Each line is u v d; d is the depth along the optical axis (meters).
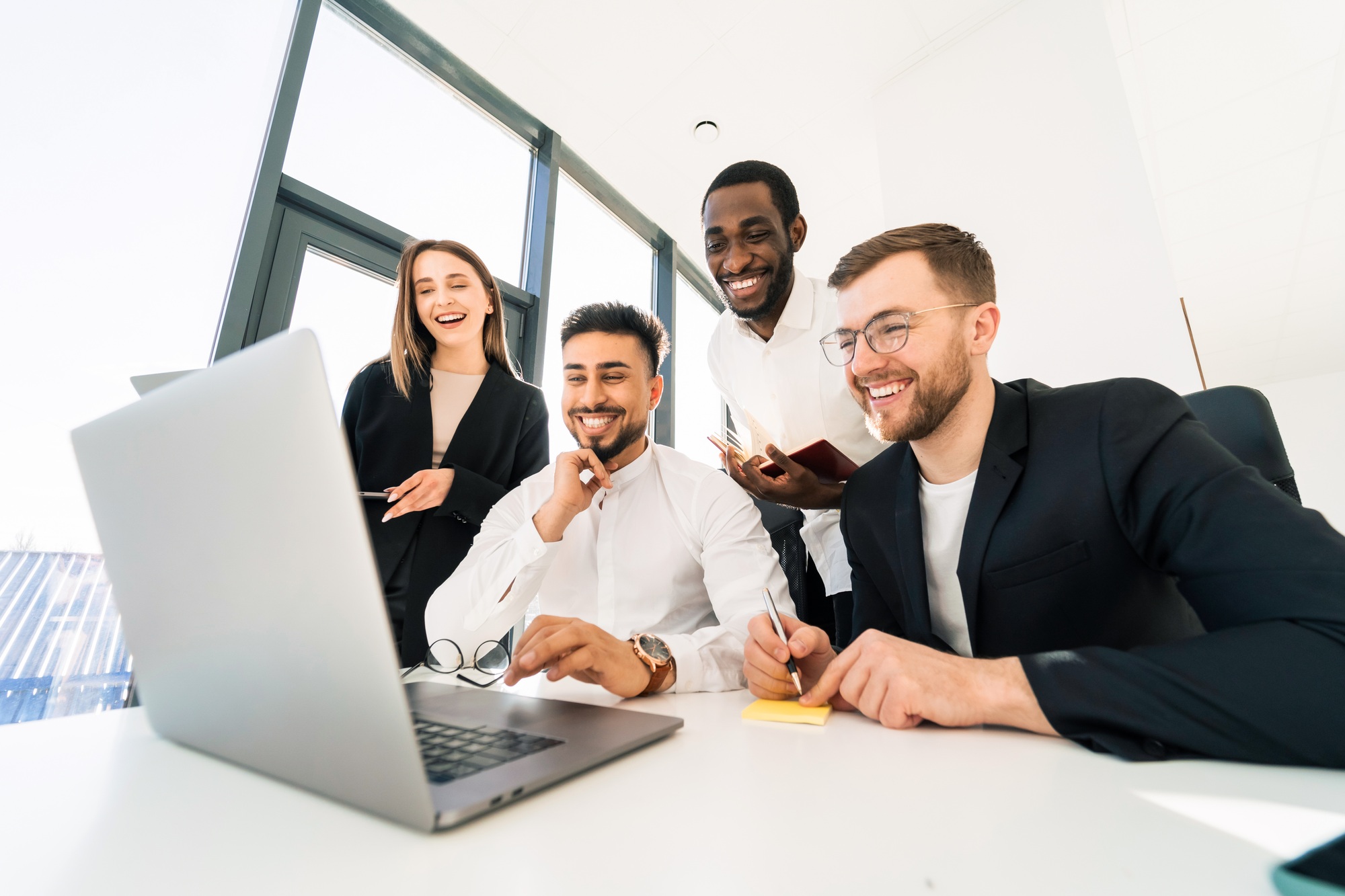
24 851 0.31
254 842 0.32
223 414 0.38
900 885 0.27
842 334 0.94
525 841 0.32
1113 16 2.46
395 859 0.30
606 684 0.70
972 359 0.90
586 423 1.20
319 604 0.35
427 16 2.43
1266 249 3.95
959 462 0.93
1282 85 2.75
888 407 0.90
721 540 1.14
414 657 1.37
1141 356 1.94
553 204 2.96
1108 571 0.79
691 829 0.33
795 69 2.70
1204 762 0.45
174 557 0.44
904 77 2.69
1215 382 6.14
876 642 0.61
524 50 2.59
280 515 0.36
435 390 1.69
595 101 2.85
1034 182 2.25
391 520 1.44
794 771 0.43
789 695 0.67
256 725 0.41
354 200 2.20
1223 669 0.48
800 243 1.85
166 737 0.52
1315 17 2.44
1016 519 0.82
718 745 0.50
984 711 0.53
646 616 1.17
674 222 3.69
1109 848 0.31
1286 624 0.52
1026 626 0.82
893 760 0.46
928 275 0.88
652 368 1.29
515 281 2.85
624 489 1.25
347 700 0.34
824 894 0.26
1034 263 2.19
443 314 1.62
